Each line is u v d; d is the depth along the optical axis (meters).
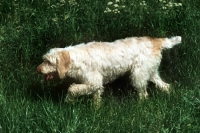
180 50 4.53
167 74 4.45
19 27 4.80
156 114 3.83
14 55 4.52
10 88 4.20
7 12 5.11
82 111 3.84
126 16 4.86
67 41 4.66
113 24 4.78
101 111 3.87
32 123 3.57
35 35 4.65
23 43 4.57
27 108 3.70
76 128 3.49
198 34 4.63
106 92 4.25
